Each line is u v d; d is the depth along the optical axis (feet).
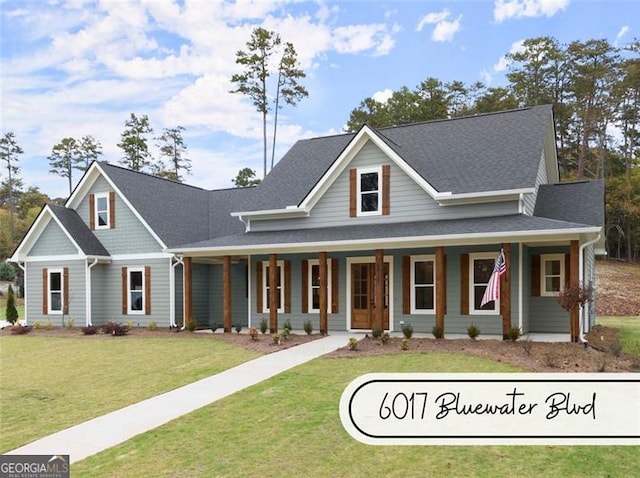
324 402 27.07
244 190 81.25
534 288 52.54
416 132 64.03
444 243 45.85
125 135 178.50
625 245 155.63
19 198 235.81
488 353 37.76
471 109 153.99
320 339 48.47
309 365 36.01
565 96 153.38
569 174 157.48
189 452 21.53
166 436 23.58
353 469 19.15
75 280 68.23
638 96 148.97
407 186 53.93
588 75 147.74
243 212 61.41
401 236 47.11
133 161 178.70
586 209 52.85
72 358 44.93
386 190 54.75
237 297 69.46
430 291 52.75
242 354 42.39
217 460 20.53
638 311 98.68
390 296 54.24
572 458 19.74
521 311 48.03
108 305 68.95
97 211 70.28
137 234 67.26
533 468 18.93
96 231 70.13
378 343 43.75
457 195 50.06
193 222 73.46
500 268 42.88
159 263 65.77
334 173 57.26
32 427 26.21
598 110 149.18
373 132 54.75
